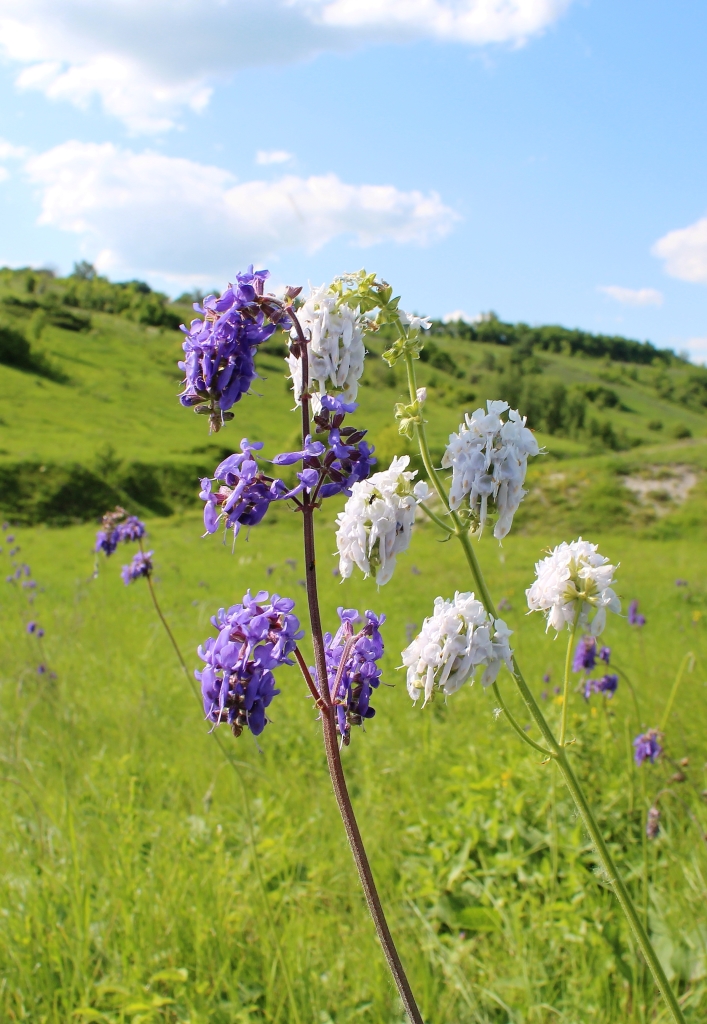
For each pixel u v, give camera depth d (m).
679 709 6.28
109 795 5.02
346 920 3.86
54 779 5.12
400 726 6.47
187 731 6.41
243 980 3.37
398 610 13.68
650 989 3.23
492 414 2.12
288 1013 3.15
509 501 2.09
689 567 21.50
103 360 83.81
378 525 1.96
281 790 5.20
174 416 67.69
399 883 4.09
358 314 2.05
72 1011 3.09
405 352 2.15
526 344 148.88
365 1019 3.15
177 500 45.84
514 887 3.85
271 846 4.23
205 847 4.39
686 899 3.60
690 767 4.95
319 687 1.83
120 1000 3.18
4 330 73.62
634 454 40.66
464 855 4.04
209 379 1.72
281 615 1.74
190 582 17.41
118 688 7.46
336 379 1.98
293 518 31.02
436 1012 3.16
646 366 161.75
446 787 4.84
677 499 34.16
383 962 3.37
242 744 6.14
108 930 3.54
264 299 1.78
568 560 2.34
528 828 4.33
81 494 42.19
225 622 1.74
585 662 4.64
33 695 6.52
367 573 2.00
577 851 4.01
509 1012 3.07
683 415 121.88
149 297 120.38
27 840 4.24
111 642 9.59
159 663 8.70
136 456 49.31
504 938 3.56
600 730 5.40
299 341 1.85
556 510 33.66
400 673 8.02
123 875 3.88
